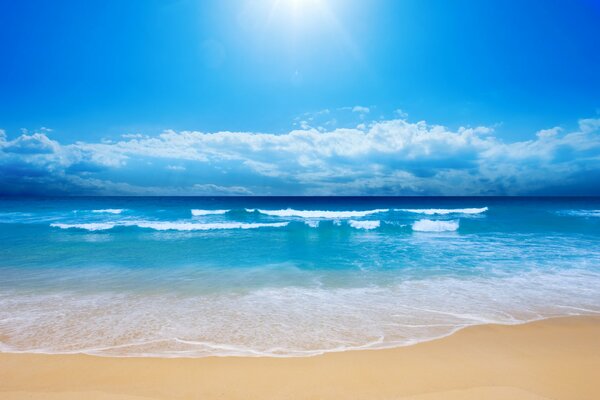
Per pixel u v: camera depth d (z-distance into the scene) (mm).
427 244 15562
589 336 5668
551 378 4195
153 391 3898
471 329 5977
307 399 3709
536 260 12094
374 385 4020
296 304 7379
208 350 5105
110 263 11602
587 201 68250
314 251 13906
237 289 8570
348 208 50438
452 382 4090
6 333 5738
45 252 13508
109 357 4855
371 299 7742
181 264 11484
